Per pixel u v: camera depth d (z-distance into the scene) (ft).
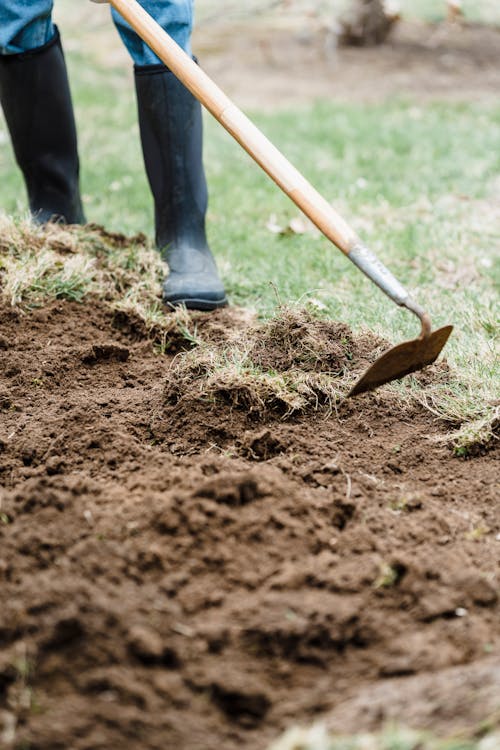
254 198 16.46
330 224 7.80
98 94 24.59
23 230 11.49
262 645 5.45
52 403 8.84
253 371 8.80
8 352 9.67
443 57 29.60
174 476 7.05
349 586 5.91
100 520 6.35
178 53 8.71
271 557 6.20
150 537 6.22
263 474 6.87
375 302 11.23
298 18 33.04
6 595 5.55
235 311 11.23
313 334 9.20
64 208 12.47
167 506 6.38
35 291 10.62
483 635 5.61
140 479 7.19
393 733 4.74
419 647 5.47
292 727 5.01
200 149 11.54
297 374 8.82
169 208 11.56
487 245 13.69
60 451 7.86
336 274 12.68
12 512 6.42
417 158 18.84
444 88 26.11
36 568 5.91
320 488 7.22
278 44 30.58
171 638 5.39
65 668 5.11
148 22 8.85
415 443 8.16
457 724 4.84
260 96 25.27
